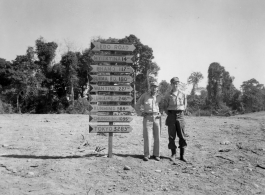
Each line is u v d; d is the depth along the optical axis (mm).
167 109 6875
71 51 52125
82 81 54531
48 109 51156
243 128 13188
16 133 11078
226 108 56281
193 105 54750
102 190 4859
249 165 6461
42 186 4969
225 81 73312
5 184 5027
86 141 9500
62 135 10812
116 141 9609
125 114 7285
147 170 6051
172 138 6848
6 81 54719
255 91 67938
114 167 6164
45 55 53562
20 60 51281
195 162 6766
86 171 5855
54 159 6738
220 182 5348
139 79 55438
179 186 5125
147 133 6738
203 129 12852
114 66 7008
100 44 6977
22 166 6125
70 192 4727
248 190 4945
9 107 39000
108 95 6984
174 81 6812
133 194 4711
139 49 53750
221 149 8172
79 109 36812
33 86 50219
